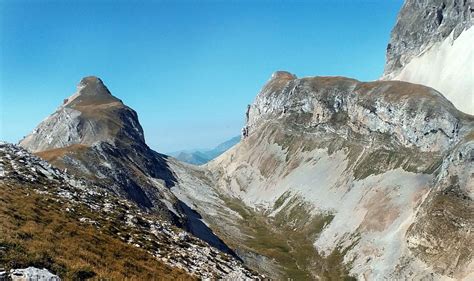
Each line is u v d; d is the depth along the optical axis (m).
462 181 137.00
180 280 41.03
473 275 111.88
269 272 147.62
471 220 124.62
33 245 30.58
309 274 152.38
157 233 58.38
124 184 135.62
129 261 39.69
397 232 147.75
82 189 64.06
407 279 126.31
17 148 69.44
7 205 39.88
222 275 52.34
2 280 22.95
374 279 134.75
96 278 29.50
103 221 51.12
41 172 61.25
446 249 123.94
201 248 61.00
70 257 32.28
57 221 41.50
